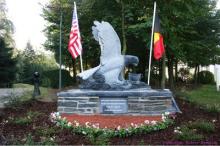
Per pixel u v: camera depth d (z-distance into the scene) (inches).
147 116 468.1
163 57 798.5
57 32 997.2
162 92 483.5
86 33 950.4
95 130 386.6
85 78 510.0
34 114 474.0
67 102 481.7
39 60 1505.9
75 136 382.3
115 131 384.2
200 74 1240.2
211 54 1072.8
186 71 1322.6
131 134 387.2
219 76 924.6
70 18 962.7
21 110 533.0
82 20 925.8
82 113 477.4
